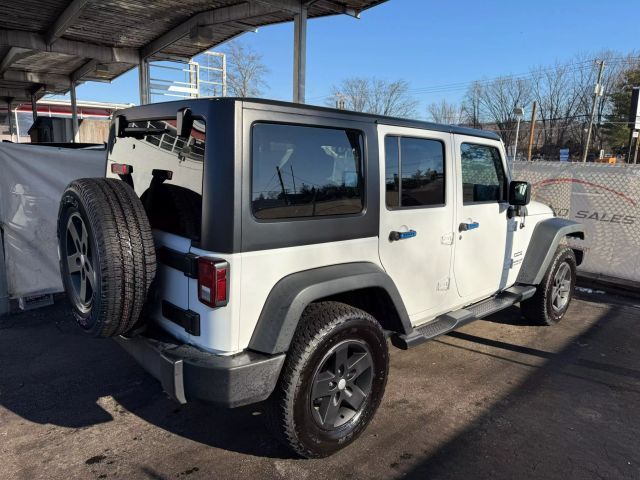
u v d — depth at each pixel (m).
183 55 12.96
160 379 2.52
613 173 6.72
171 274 2.67
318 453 2.76
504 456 2.93
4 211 5.21
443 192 3.64
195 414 3.36
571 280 5.29
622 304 6.11
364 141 2.97
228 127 2.35
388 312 3.19
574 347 4.66
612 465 2.87
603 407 3.54
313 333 2.60
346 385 2.86
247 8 9.14
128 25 10.64
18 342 4.57
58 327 4.96
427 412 3.42
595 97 47.53
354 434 2.92
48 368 4.03
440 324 3.68
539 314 5.03
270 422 2.65
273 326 2.49
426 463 2.85
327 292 2.65
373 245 3.07
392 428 3.21
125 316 2.58
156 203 2.92
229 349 2.44
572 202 7.15
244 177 2.39
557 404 3.57
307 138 2.69
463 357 4.38
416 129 3.35
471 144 3.94
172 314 2.68
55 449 2.94
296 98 8.65
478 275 4.13
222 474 2.73
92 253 2.54
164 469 2.77
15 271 5.33
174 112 2.66
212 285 2.35
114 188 2.66
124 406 3.46
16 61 13.90
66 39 11.63
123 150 3.29
